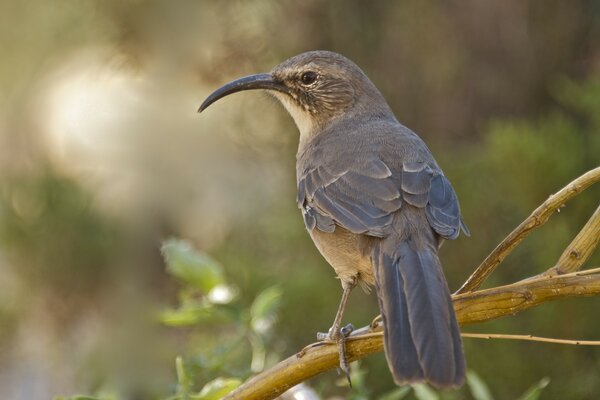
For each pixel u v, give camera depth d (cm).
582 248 624
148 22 1384
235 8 1399
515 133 1155
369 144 799
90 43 1405
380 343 644
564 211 1166
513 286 627
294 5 1400
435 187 746
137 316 1130
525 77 1354
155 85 1395
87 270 1338
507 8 1350
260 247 1330
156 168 1382
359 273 748
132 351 1109
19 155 1405
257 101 1384
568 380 1162
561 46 1359
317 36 1406
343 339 649
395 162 770
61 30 1400
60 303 1345
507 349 1174
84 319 1348
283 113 1379
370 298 1240
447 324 607
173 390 779
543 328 1169
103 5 1387
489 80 1354
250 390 642
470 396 1163
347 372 644
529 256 1217
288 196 1337
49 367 1337
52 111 1409
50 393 1330
